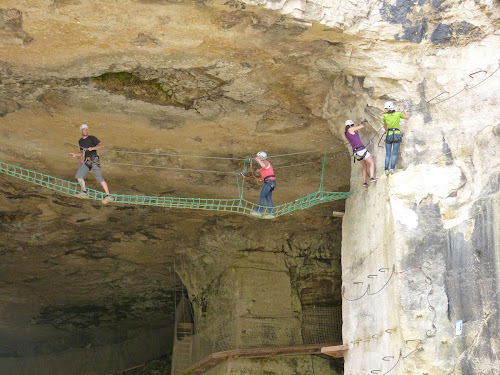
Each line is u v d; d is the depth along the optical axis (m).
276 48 12.21
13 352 32.16
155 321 28.62
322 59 12.48
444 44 11.66
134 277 24.33
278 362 18.81
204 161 16.77
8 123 15.02
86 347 29.70
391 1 11.65
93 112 14.52
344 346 13.11
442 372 10.35
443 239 11.04
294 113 14.41
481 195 10.77
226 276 20.58
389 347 11.20
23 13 11.23
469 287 10.39
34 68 12.87
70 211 19.42
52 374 29.11
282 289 20.12
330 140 15.51
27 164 16.77
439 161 11.41
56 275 23.97
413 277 10.95
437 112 11.65
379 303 11.77
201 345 20.66
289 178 17.41
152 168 17.05
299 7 11.23
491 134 10.88
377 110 12.41
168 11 11.26
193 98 13.97
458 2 11.47
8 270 23.34
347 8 11.51
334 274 20.45
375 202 12.32
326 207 19.25
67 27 11.60
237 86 13.48
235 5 11.09
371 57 12.00
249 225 20.36
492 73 11.25
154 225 20.59
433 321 10.65
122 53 12.41
